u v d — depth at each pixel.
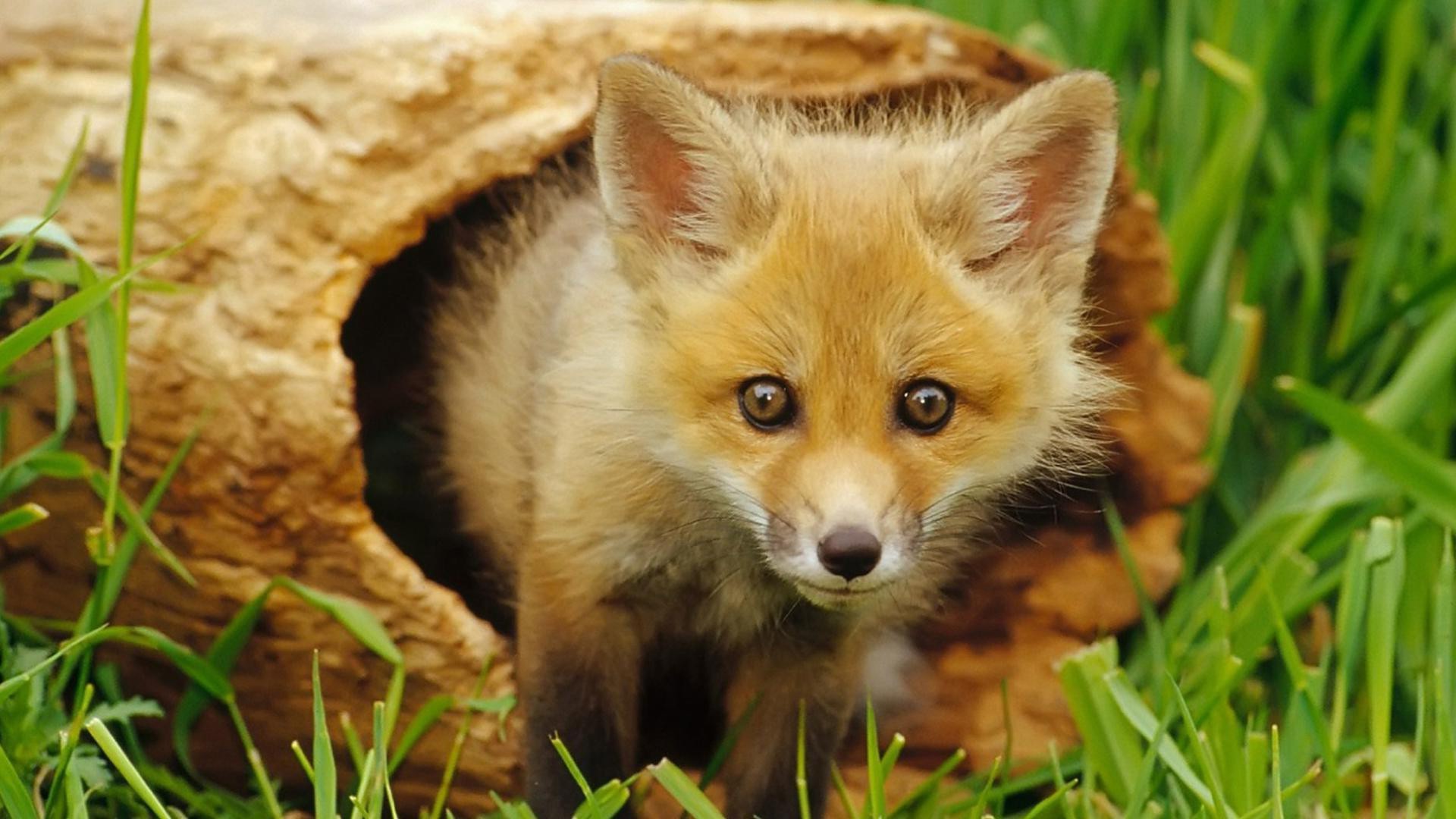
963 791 6.75
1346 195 8.93
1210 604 6.85
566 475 5.66
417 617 5.74
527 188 7.19
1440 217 8.62
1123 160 7.25
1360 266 8.41
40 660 5.52
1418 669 6.92
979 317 5.24
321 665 5.84
